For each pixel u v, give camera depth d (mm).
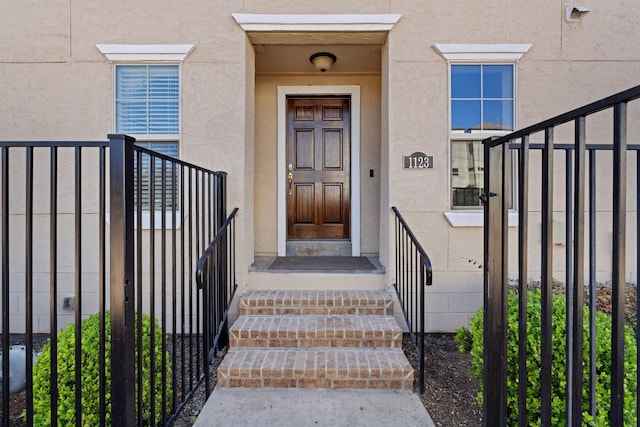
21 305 3438
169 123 3529
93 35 3449
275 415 2184
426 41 3465
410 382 2436
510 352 1932
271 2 3457
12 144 1554
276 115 4652
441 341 3342
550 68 3467
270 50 3982
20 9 3449
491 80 3529
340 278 3496
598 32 3465
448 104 3465
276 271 3535
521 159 1405
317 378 2447
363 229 4645
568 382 1306
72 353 1946
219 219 3127
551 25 3463
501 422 1566
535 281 3318
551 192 1284
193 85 3475
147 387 2109
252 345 2801
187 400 2242
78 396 1668
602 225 3424
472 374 2324
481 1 3459
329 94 4672
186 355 3143
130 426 1572
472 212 3449
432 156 3469
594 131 3479
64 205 3463
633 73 3477
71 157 3463
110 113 3461
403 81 3467
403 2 3463
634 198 3371
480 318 2305
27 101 3453
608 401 1668
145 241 3477
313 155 4754
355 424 2107
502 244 1595
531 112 3473
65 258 3473
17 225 3467
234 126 3473
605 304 2873
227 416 2172
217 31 3461
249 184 3641
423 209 3471
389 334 2775
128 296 1573
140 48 3439
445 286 3469
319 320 3012
